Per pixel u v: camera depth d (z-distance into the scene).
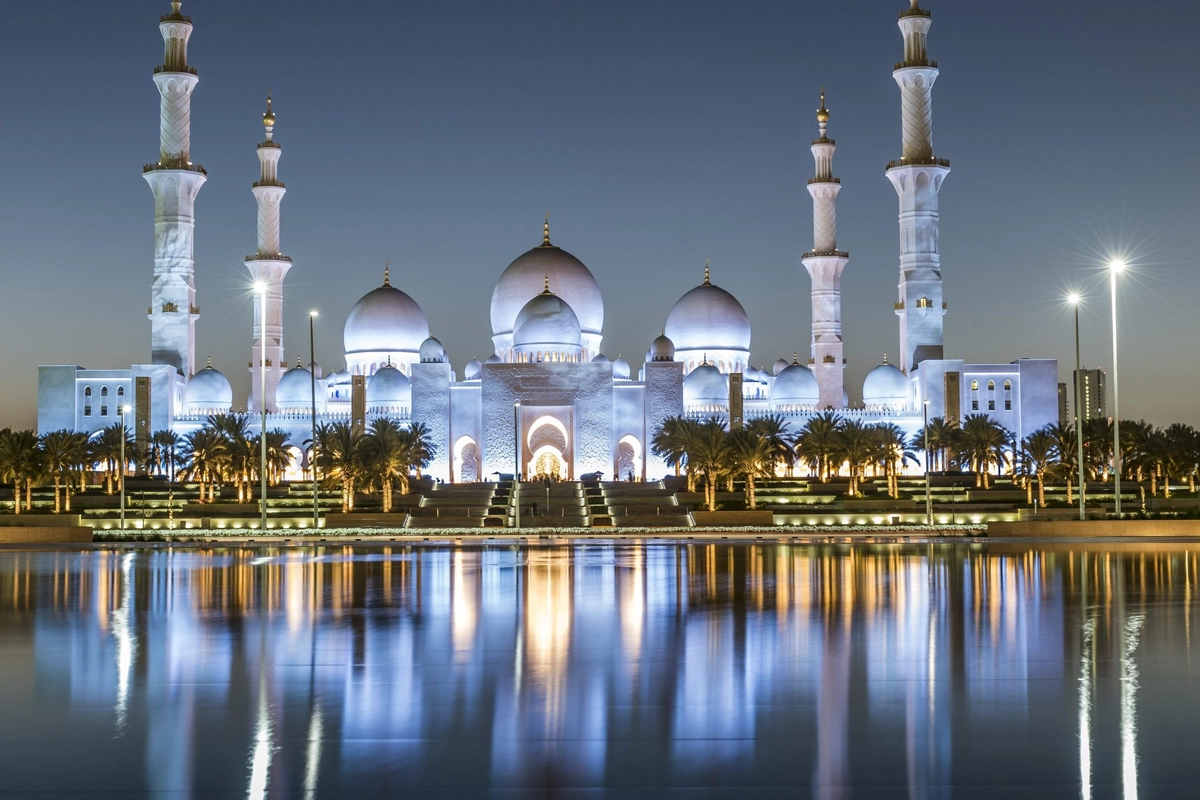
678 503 107.94
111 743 17.17
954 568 47.97
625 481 122.75
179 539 82.31
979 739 17.11
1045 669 22.39
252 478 117.94
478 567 51.06
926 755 16.31
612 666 23.08
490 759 16.30
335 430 104.62
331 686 21.20
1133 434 104.06
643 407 133.00
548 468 131.38
